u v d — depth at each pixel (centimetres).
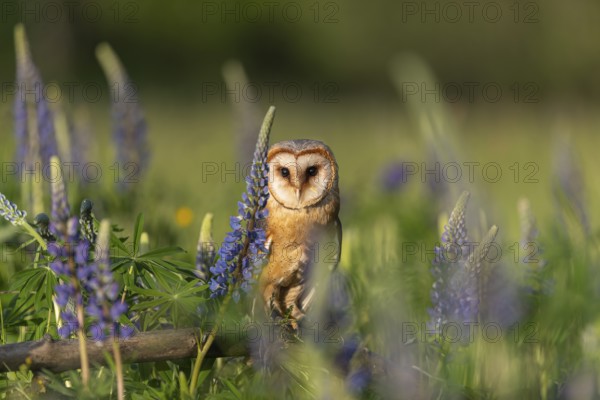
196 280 666
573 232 1095
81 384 594
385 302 848
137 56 5500
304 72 6244
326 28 6191
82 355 597
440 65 5688
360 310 844
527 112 3766
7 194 1096
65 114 1248
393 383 695
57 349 624
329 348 707
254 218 657
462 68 5600
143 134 1299
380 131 2677
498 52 5516
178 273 682
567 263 972
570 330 869
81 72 4681
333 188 893
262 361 689
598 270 953
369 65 6200
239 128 1517
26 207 1020
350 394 681
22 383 636
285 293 888
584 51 5250
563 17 5312
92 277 607
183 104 3997
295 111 4247
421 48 5841
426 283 924
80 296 593
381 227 1302
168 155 1955
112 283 579
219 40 5903
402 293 895
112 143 1295
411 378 702
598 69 5238
